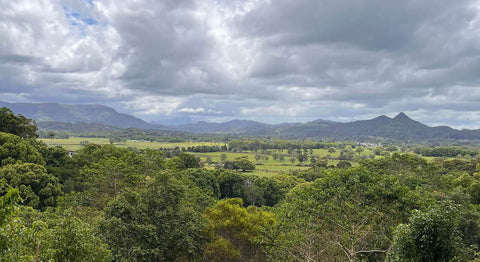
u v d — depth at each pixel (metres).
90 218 24.27
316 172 92.00
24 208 18.03
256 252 23.98
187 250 21.50
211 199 35.81
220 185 77.25
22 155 40.78
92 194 29.36
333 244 18.33
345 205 17.83
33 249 10.19
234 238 24.41
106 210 19.75
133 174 31.56
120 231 18.36
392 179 17.47
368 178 18.05
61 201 27.31
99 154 56.53
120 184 31.06
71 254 11.03
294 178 87.75
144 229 19.03
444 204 13.36
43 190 35.19
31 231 9.14
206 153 179.38
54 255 10.10
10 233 8.03
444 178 44.25
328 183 18.94
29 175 34.91
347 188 17.91
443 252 11.61
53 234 10.89
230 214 25.30
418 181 37.22
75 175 48.50
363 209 16.81
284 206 21.75
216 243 22.64
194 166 87.44
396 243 12.47
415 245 11.85
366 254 19.72
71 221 11.69
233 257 22.42
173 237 21.11
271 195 76.31
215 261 22.59
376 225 17.47
